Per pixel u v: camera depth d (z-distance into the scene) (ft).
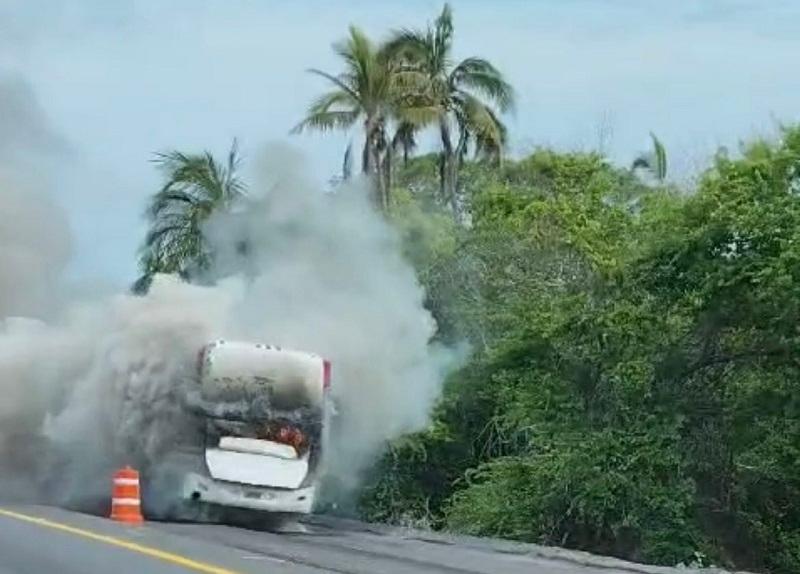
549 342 143.64
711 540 132.16
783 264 123.44
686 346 135.33
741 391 134.41
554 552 103.76
